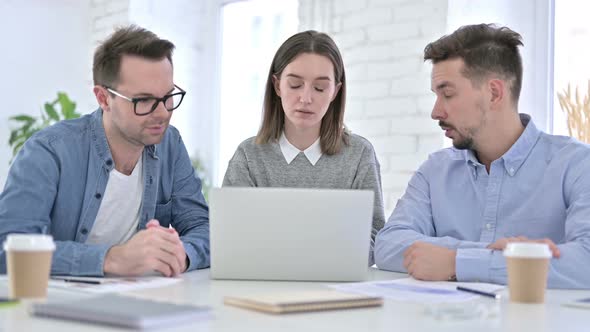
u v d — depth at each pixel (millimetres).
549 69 3047
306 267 1622
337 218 1620
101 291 1413
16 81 4289
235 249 1616
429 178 2135
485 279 1635
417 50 3336
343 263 1628
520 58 1974
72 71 4496
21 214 1827
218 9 4359
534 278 1334
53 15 4422
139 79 1890
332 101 2273
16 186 1857
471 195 2055
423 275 1668
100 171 2004
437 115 1995
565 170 1938
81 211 1993
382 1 3457
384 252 1933
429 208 2113
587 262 1612
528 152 1989
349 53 3576
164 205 2188
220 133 4348
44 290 1326
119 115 1925
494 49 1923
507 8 3105
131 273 1650
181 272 1748
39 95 4379
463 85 1938
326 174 2275
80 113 4422
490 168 2031
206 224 2129
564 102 2988
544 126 3047
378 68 3467
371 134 3488
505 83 1943
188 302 1290
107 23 4395
